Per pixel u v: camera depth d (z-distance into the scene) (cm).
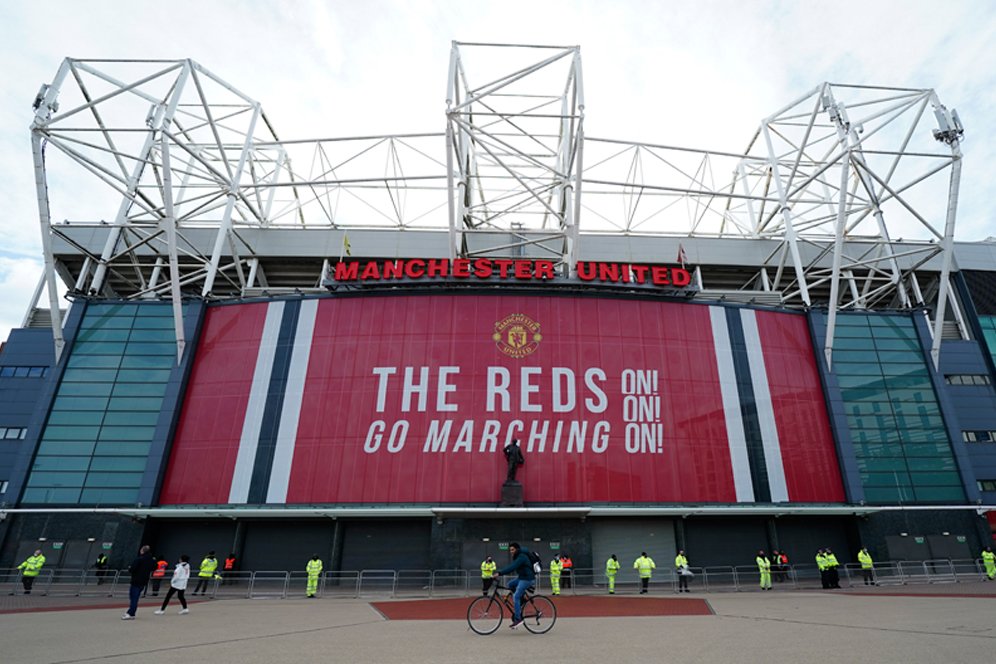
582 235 5712
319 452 4081
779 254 5659
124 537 3950
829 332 4534
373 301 4512
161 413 4219
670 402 4275
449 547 3872
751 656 1193
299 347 4397
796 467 4228
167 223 4306
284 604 2745
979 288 5766
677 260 5641
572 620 1950
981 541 4147
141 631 1684
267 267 5741
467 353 4319
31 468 4088
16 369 4941
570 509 3794
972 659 1084
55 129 4188
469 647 1364
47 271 4409
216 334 4519
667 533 4088
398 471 4012
